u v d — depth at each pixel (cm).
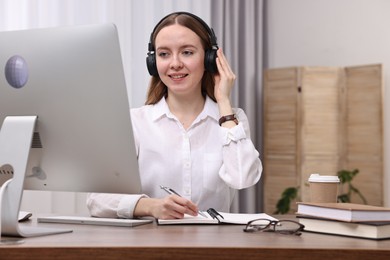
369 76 376
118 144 141
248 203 398
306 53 415
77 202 308
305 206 147
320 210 143
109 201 170
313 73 381
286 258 117
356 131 381
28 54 142
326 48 409
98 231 143
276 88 390
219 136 206
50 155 147
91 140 142
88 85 139
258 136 413
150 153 204
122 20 333
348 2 403
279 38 424
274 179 389
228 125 195
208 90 211
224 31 397
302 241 127
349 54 403
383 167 372
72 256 115
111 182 146
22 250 115
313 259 117
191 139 204
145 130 207
